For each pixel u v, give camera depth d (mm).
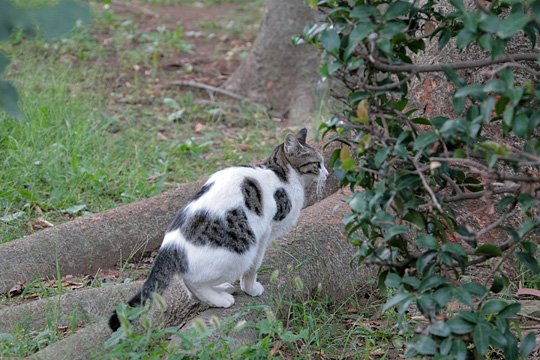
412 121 3633
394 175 3309
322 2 3443
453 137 3250
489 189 3279
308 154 4723
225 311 4379
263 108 8758
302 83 8852
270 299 4602
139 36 11281
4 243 5336
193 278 4254
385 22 3250
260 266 4793
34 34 2629
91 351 4137
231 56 10797
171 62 10359
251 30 12547
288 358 4246
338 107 7852
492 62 3326
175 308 4543
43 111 7531
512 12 3150
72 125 7461
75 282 5227
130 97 8914
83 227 5520
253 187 4379
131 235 5617
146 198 6398
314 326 4520
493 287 3646
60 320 4609
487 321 3318
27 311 4625
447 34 3734
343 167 3332
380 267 3926
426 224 3652
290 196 4605
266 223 4418
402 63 3467
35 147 6859
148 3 14141
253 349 3996
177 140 7812
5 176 6434
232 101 9117
